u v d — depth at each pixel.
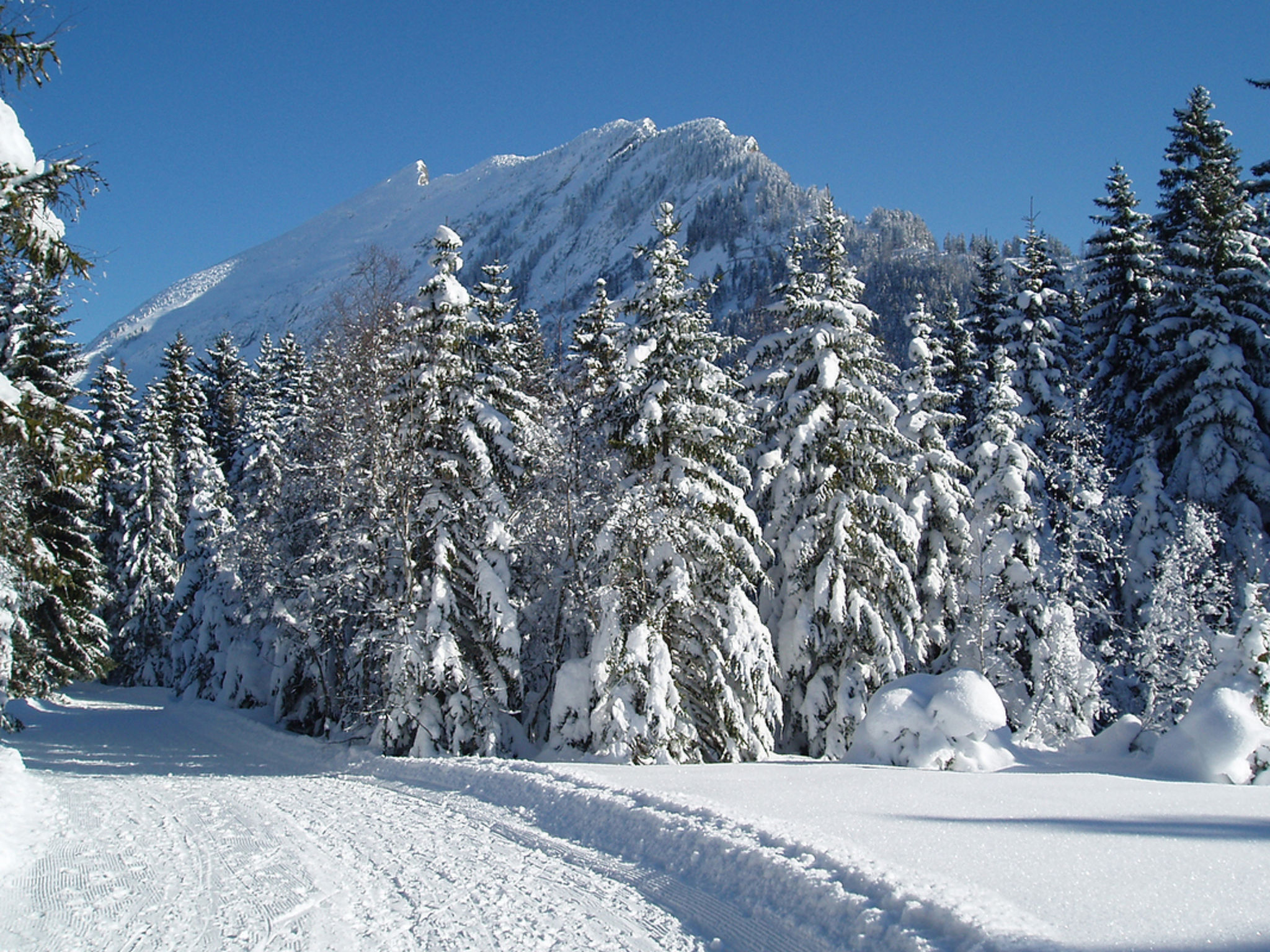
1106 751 17.06
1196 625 20.02
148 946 6.18
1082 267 33.16
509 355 23.94
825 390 21.34
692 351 19.59
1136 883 6.05
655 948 6.13
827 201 22.80
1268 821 8.27
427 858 8.66
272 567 29.25
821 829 7.98
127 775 19.72
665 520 18.58
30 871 8.14
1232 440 24.73
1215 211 26.94
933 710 14.94
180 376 47.69
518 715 24.02
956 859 6.80
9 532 16.61
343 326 23.72
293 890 7.56
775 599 23.20
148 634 49.94
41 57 9.05
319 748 24.97
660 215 19.72
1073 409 25.67
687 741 18.92
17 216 9.21
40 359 26.41
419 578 22.16
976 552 23.59
